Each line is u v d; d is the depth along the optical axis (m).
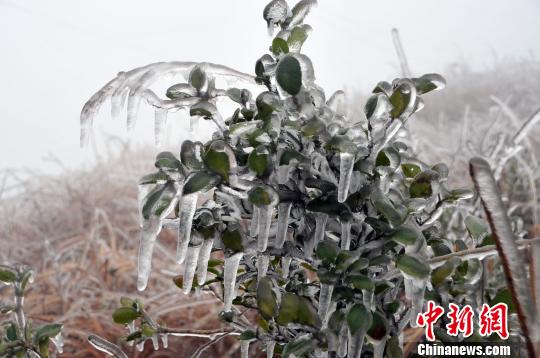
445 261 0.82
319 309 0.76
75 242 3.10
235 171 0.73
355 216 0.82
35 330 1.10
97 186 3.85
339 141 0.74
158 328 1.09
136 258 2.76
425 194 0.83
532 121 1.70
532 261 0.71
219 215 0.82
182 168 0.74
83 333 2.04
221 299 1.07
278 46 0.84
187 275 0.80
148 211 0.71
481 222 0.98
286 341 0.89
